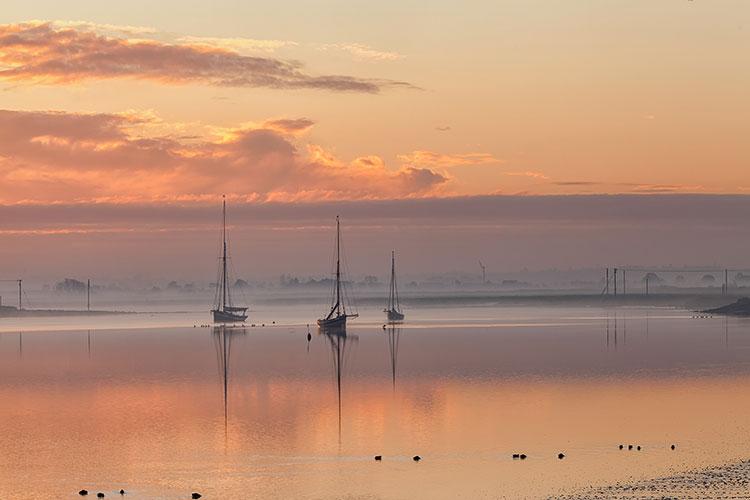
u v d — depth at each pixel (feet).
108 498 233.76
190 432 319.06
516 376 467.11
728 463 250.78
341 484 241.55
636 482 231.50
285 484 242.58
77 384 470.39
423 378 468.34
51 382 480.64
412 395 403.13
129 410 374.84
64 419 353.31
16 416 362.12
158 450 287.69
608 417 331.98
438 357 590.55
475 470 252.62
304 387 442.91
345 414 352.08
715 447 274.77
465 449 280.31
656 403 364.17
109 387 455.63
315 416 348.59
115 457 278.67
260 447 289.53
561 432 303.89
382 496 229.45
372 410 360.69
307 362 578.25
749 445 277.44
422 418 338.75
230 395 417.28
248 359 609.01
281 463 266.36
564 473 245.86
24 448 294.66
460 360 564.30
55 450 290.76
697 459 257.96
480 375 475.31
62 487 244.01
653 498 215.10
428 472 252.01
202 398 408.46
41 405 393.09
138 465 267.18
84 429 329.11
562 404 366.02
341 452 280.10
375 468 258.16
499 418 334.65
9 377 507.30
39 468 265.75
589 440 289.33
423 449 281.74
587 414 339.77
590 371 483.51
